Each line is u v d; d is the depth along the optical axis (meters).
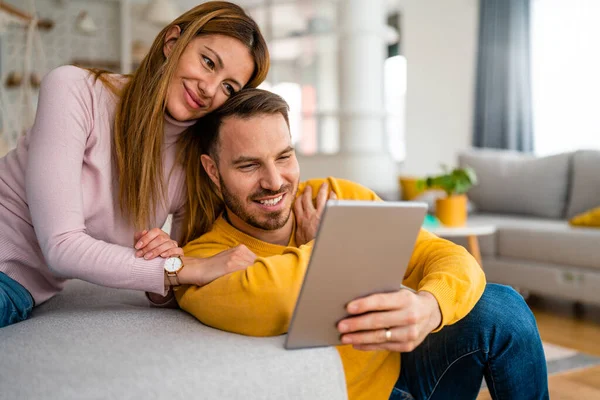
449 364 1.10
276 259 0.98
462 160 4.39
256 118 1.09
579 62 5.36
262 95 1.13
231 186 1.14
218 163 1.17
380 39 5.44
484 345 1.04
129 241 1.28
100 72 1.24
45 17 5.97
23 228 1.22
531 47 5.69
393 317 0.86
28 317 1.21
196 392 0.78
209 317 0.99
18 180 1.22
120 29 6.21
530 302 3.48
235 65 1.23
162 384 0.78
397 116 7.04
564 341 2.63
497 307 1.06
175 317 1.07
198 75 1.21
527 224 3.51
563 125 5.52
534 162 4.07
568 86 5.46
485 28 5.96
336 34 5.38
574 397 1.87
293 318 0.83
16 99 5.36
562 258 3.11
